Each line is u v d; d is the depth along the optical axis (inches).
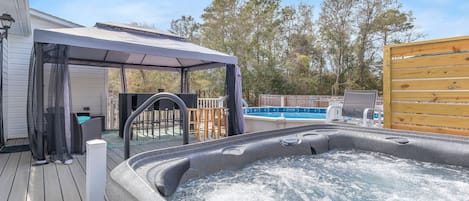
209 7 648.4
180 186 73.4
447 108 114.7
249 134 108.3
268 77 614.2
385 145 112.1
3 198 90.0
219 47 613.6
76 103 245.6
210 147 90.9
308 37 675.4
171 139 212.5
